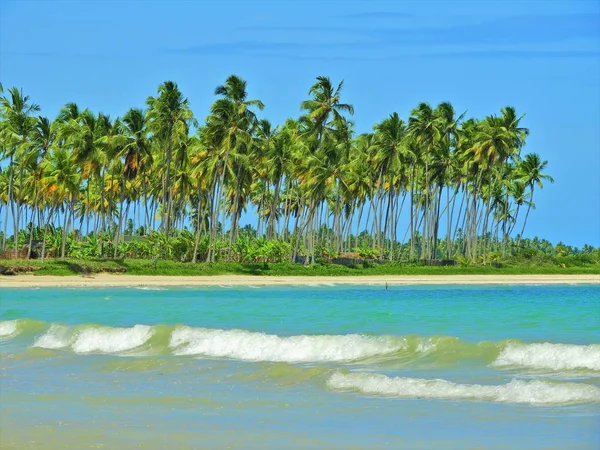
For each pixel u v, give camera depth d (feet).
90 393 62.28
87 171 286.05
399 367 72.02
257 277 281.95
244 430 49.29
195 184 347.15
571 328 111.04
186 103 290.35
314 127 321.73
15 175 337.31
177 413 54.65
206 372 71.77
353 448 44.96
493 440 46.42
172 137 297.33
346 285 269.03
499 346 77.66
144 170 311.68
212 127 292.61
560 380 63.98
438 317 130.62
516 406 55.31
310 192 327.67
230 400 59.16
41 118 282.77
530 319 127.13
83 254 304.50
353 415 53.67
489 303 171.94
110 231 340.80
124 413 54.44
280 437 47.65
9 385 66.28
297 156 323.57
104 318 127.65
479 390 59.88
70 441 46.09
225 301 175.52
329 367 72.79
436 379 65.05
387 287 257.75
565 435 46.96
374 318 128.67
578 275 333.21
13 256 299.99
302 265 311.68
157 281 255.91
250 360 78.33
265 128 338.13
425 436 47.73
